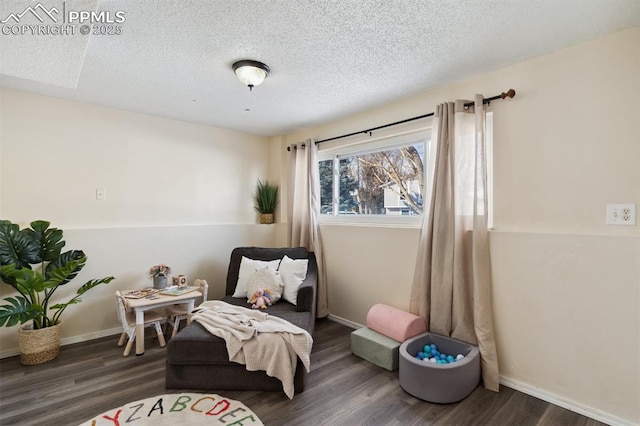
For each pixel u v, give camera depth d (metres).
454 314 2.39
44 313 2.57
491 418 1.86
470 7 1.60
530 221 2.14
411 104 2.85
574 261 1.93
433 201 2.54
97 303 3.00
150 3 1.56
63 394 2.05
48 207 2.82
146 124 3.37
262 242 4.14
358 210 3.49
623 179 1.79
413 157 2.96
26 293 2.56
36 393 2.06
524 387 2.12
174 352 2.08
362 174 3.45
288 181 4.02
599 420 1.83
